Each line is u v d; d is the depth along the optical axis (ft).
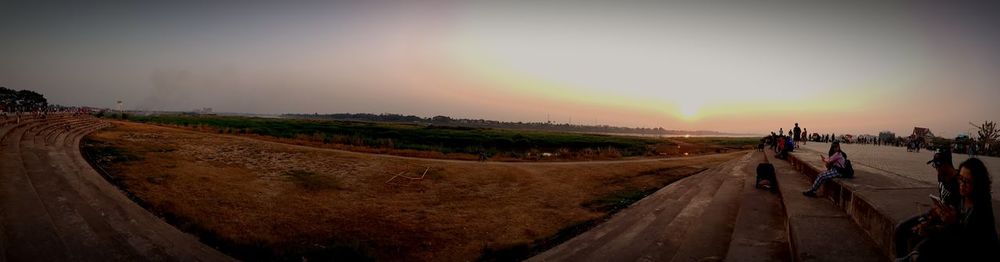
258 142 99.91
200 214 42.96
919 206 18.34
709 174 67.21
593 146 181.47
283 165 74.59
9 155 57.00
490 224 45.34
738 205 35.14
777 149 77.87
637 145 192.34
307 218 45.55
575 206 53.57
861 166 38.34
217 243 36.42
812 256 16.25
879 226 17.56
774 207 31.60
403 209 51.75
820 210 25.03
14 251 29.04
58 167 53.57
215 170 64.80
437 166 82.43
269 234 39.65
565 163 97.40
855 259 15.92
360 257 34.83
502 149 160.76
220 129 145.79
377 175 72.43
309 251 35.88
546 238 39.83
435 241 39.68
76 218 36.52
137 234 35.27
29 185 43.93
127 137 90.12
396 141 159.53
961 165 12.02
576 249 32.17
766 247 21.33
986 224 11.19
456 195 61.21
